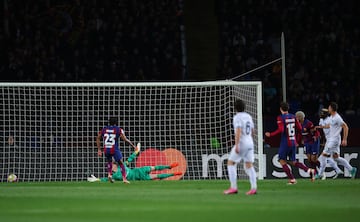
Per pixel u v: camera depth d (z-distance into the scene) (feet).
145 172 146.51
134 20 203.82
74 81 185.37
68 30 200.23
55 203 82.84
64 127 166.61
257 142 153.38
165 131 159.12
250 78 199.41
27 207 77.66
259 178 149.59
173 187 116.88
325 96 190.60
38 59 188.03
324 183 128.47
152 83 147.95
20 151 152.05
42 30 199.52
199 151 157.58
